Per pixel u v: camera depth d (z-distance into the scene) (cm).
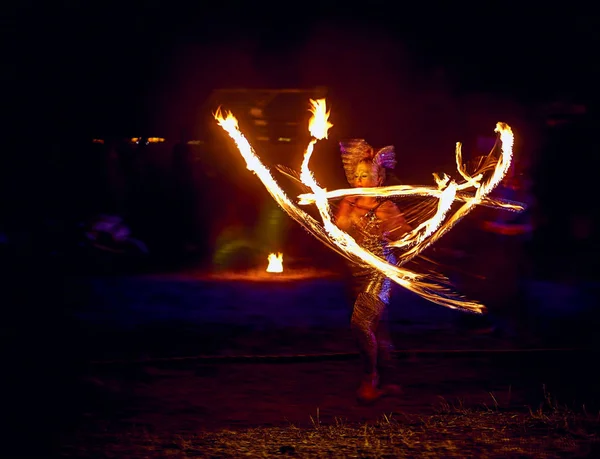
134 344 899
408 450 516
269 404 652
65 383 719
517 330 967
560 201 1798
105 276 1512
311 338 932
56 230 1647
